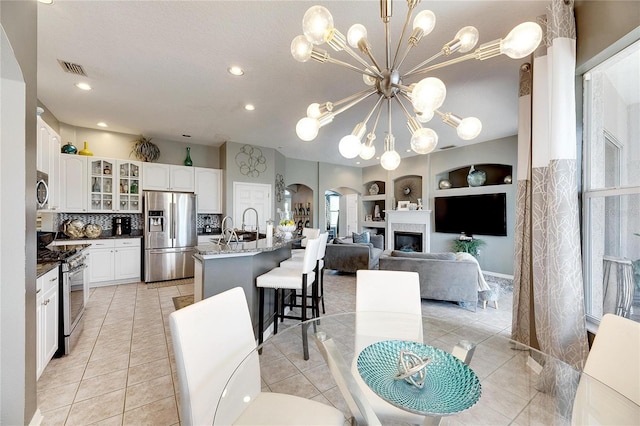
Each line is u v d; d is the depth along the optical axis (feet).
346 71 9.59
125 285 15.53
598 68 6.08
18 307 4.85
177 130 16.48
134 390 6.48
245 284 8.39
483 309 12.32
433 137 5.61
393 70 5.03
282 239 10.82
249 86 10.71
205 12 6.82
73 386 6.60
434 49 8.27
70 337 8.32
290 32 7.57
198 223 19.39
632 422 3.22
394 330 6.30
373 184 29.35
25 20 4.98
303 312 8.38
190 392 3.42
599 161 6.18
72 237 14.47
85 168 15.23
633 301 5.55
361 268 18.06
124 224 17.10
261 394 4.27
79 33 7.57
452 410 3.33
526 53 4.16
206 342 3.83
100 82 10.39
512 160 18.10
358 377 4.82
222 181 19.39
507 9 6.66
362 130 5.82
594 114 6.26
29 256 5.24
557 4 5.91
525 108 8.22
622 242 5.74
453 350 5.57
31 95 5.28
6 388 4.76
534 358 5.60
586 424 3.46
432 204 22.63
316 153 22.94
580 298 5.76
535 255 6.77
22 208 4.93
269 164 20.68
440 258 12.80
